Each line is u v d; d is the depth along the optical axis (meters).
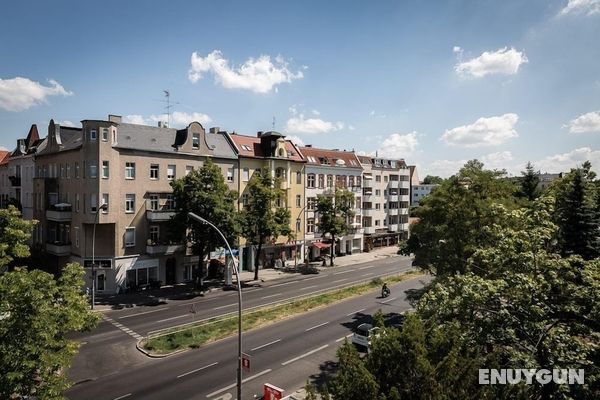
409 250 25.88
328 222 50.47
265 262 48.78
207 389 17.70
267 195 39.69
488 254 13.50
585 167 31.94
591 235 26.36
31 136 49.78
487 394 8.13
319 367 20.14
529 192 47.06
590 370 10.45
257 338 24.23
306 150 56.31
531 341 11.44
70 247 37.34
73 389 17.61
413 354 8.62
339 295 34.72
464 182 22.39
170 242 37.31
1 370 10.15
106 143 34.72
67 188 38.03
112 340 23.70
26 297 11.00
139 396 17.00
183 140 40.59
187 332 24.38
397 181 72.25
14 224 15.16
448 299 12.54
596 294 10.86
